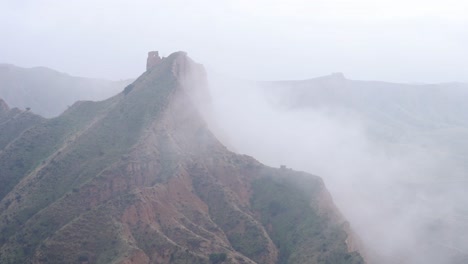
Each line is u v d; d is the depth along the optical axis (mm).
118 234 112812
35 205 130625
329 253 116125
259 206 139625
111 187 130125
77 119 171625
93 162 139750
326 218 129250
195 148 153000
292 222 131625
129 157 136625
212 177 141000
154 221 121625
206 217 128125
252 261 113188
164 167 139875
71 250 110375
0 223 128375
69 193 127438
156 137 146500
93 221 116562
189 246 114562
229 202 134250
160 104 156625
